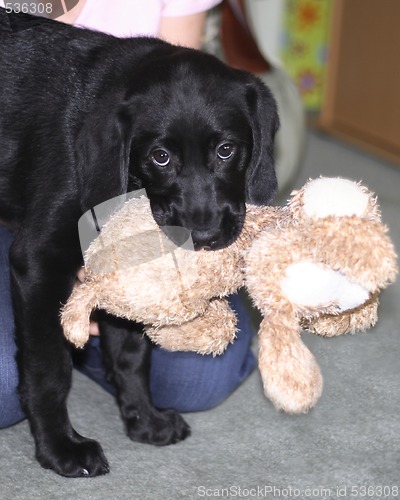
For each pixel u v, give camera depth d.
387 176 4.43
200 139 1.96
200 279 1.64
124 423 2.26
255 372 2.59
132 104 1.97
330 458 2.16
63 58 2.07
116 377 2.21
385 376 2.58
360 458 2.16
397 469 2.12
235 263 1.70
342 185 1.59
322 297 1.56
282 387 1.54
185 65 2.01
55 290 2.00
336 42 5.09
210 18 3.40
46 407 2.03
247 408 2.41
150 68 2.01
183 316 1.65
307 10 5.09
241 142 2.02
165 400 2.36
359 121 5.02
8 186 2.09
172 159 1.98
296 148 3.69
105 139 1.96
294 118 3.65
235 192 2.01
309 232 1.54
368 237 1.52
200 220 1.91
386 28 4.73
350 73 5.02
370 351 2.72
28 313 2.00
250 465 2.13
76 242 1.99
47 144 2.02
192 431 2.28
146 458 2.14
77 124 2.01
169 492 2.00
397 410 2.40
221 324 1.76
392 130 4.80
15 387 2.13
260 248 1.58
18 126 2.06
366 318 1.73
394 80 4.73
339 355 2.70
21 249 2.01
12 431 2.25
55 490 1.99
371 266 1.51
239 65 3.54
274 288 1.56
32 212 2.01
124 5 2.38
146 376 2.22
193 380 2.31
